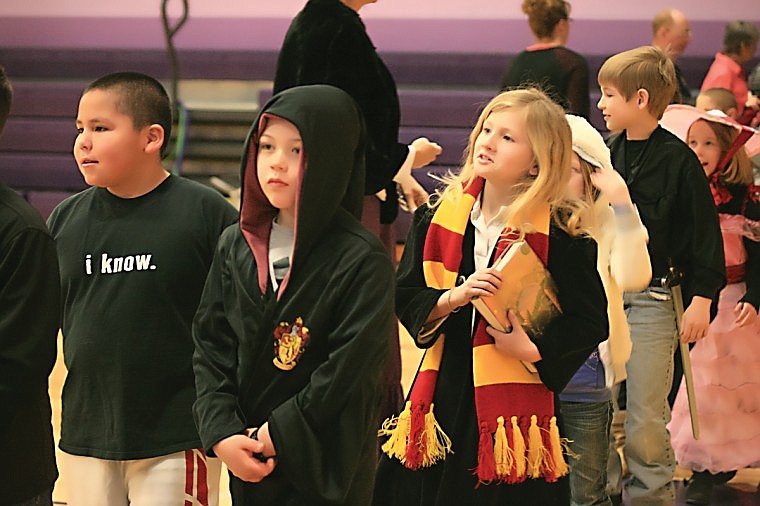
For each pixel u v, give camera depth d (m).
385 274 3.88
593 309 4.46
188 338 4.77
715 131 6.97
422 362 4.67
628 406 6.40
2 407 3.87
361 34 6.34
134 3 19.78
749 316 6.91
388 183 6.37
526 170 4.50
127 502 4.81
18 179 18.27
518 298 4.39
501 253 4.48
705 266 6.20
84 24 19.70
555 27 10.37
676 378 7.31
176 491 4.70
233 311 4.01
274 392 3.86
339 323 3.82
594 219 4.62
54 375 10.30
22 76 19.58
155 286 4.73
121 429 4.68
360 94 6.26
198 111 19.19
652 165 6.30
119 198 4.87
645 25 18.53
